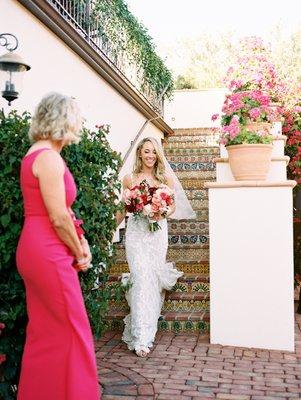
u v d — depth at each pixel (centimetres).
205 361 408
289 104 710
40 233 247
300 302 585
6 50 397
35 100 449
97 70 608
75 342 247
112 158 356
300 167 709
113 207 352
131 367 392
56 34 490
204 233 633
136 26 784
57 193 242
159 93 971
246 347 448
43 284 245
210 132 969
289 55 1329
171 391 343
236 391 343
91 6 607
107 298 353
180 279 533
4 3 393
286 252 443
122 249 609
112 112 682
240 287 451
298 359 415
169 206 454
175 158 842
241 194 452
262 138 467
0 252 282
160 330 498
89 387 248
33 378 248
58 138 256
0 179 282
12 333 296
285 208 443
